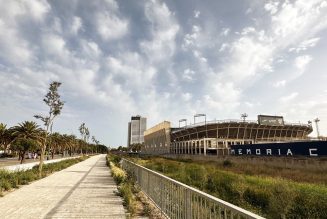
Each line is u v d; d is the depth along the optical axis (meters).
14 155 76.25
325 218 9.34
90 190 12.02
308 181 20.75
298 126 82.31
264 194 11.76
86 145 106.25
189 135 81.44
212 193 14.26
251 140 75.06
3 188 11.77
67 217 7.21
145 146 124.75
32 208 8.27
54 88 22.33
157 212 8.05
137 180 13.70
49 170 22.19
